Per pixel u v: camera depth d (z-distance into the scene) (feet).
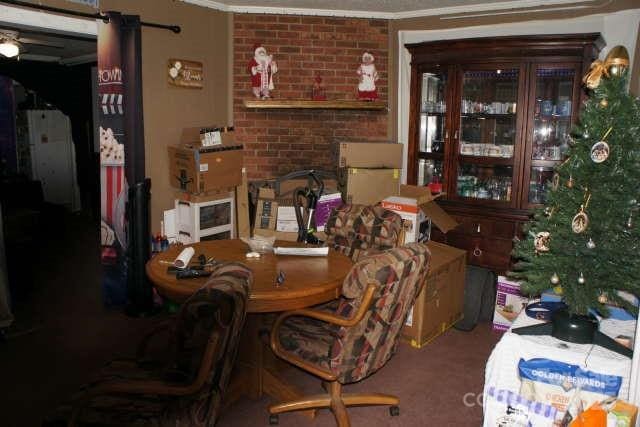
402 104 15.02
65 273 14.89
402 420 7.97
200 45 13.57
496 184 13.41
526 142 12.41
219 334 5.05
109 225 11.64
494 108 13.02
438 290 10.62
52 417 5.57
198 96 13.71
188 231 12.45
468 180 13.57
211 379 5.35
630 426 5.84
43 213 22.27
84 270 15.23
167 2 12.53
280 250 8.67
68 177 24.85
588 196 6.44
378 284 6.26
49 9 9.77
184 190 12.55
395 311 6.78
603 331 7.14
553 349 6.51
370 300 6.30
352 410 8.22
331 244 9.99
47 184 24.39
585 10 12.22
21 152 23.73
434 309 10.62
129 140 11.40
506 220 12.84
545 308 7.59
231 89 14.55
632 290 6.51
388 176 12.84
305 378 9.18
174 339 5.25
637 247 6.31
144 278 11.48
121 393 5.77
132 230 11.35
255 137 14.75
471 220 13.30
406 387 8.93
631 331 7.13
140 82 11.43
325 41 14.52
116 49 11.05
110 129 11.28
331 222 10.03
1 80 22.85
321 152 14.99
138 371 6.11
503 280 11.10
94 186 22.79
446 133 13.44
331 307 8.66
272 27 14.32
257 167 14.88
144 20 12.03
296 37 14.42
